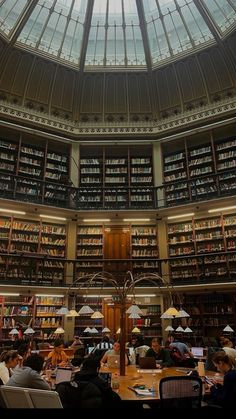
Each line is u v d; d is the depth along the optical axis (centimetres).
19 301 968
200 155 1209
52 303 1009
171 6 1151
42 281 1040
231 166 1132
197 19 1162
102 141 1283
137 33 1242
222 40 1141
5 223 1065
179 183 1170
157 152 1272
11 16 1102
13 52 1168
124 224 1172
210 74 1220
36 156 1213
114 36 1244
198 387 317
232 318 966
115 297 1053
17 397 253
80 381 278
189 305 1027
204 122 1211
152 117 1316
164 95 1309
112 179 1250
